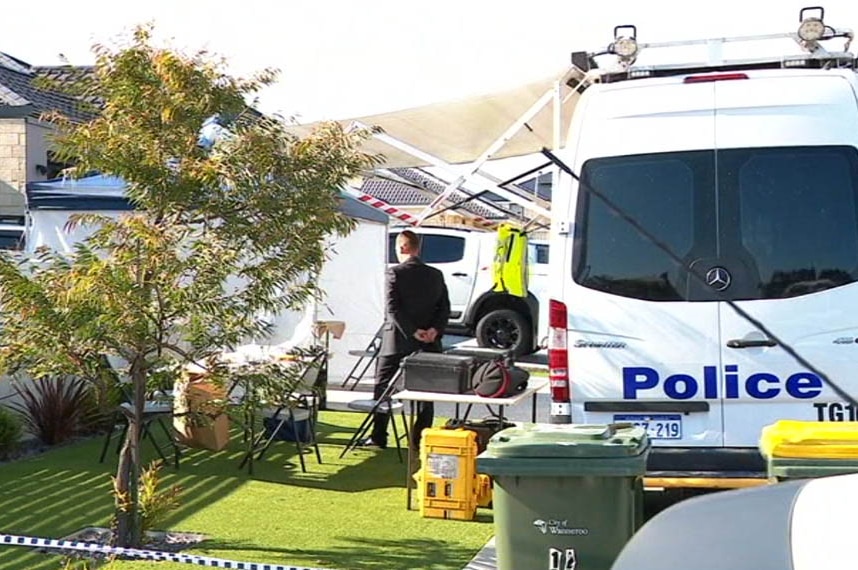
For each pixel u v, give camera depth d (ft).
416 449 29.50
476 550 21.56
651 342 20.06
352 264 44.47
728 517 8.16
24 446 31.07
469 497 23.82
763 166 19.81
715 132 19.93
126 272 19.07
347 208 38.99
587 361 20.29
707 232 19.92
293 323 36.86
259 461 30.01
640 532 8.45
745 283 19.81
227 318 19.72
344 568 20.25
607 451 16.55
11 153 60.80
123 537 20.85
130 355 20.31
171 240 19.11
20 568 20.02
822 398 19.60
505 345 57.47
